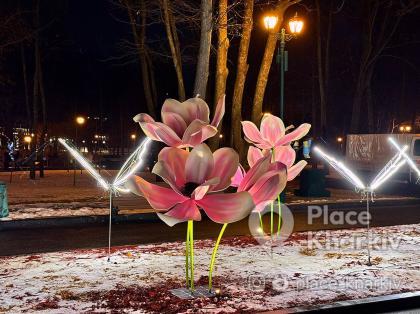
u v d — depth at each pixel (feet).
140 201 64.13
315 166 92.22
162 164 17.70
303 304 21.88
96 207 57.06
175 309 20.98
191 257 23.50
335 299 22.62
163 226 47.70
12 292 23.48
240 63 68.44
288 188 85.15
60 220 49.16
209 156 18.01
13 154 156.25
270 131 26.48
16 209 54.70
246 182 18.86
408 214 56.65
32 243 39.32
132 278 26.09
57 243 39.24
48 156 166.61
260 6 72.64
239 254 32.17
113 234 43.34
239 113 69.51
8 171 130.21
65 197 68.08
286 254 32.12
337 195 73.97
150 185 18.11
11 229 46.24
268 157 18.43
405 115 186.80
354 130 132.67
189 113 19.85
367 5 127.75
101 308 21.11
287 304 21.83
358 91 131.85
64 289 23.97
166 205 17.97
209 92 106.83
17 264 29.58
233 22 69.05
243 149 69.92
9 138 188.75
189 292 23.44
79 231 45.09
